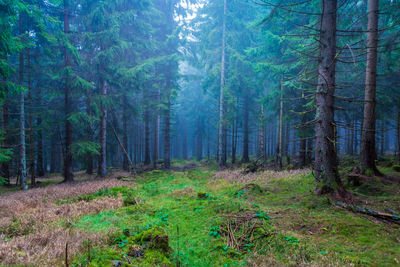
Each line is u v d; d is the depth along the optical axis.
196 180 14.45
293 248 4.34
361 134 9.69
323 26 7.49
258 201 7.95
